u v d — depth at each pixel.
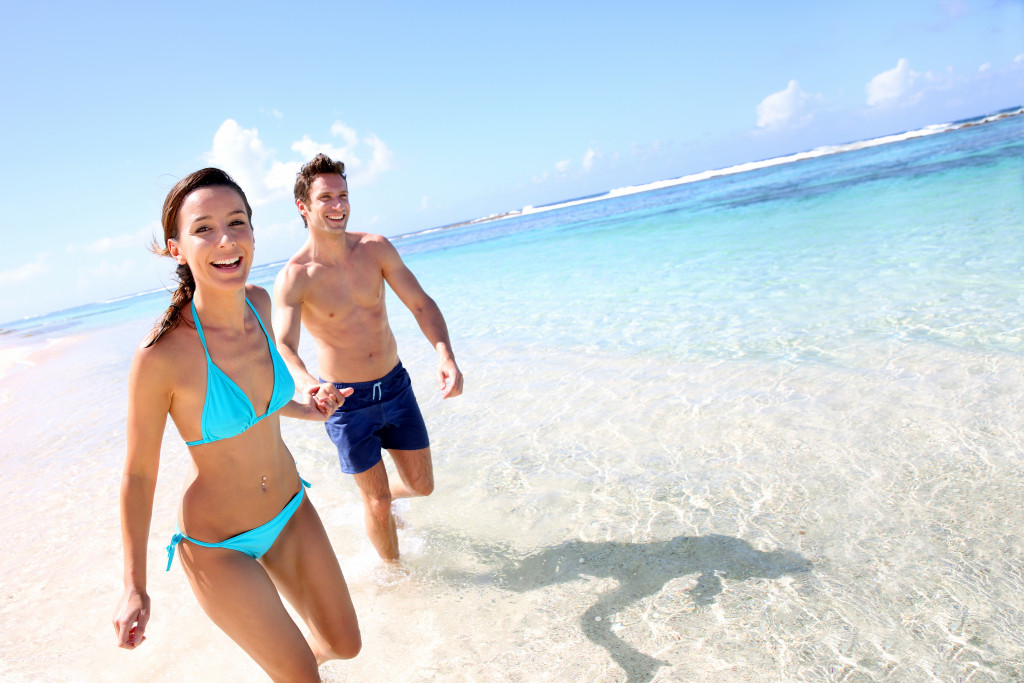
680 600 2.86
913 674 2.26
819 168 36.66
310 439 5.92
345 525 4.07
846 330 6.07
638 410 5.15
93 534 4.55
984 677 2.20
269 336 2.43
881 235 10.77
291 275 3.44
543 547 3.48
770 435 4.29
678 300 8.82
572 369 6.57
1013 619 2.43
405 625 3.02
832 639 2.49
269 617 2.14
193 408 2.12
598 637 2.72
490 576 3.31
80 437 7.55
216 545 2.18
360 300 3.55
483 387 6.48
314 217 3.44
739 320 7.16
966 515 3.09
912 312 6.19
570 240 22.70
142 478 2.06
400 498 4.08
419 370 7.61
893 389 4.62
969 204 12.12
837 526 3.19
